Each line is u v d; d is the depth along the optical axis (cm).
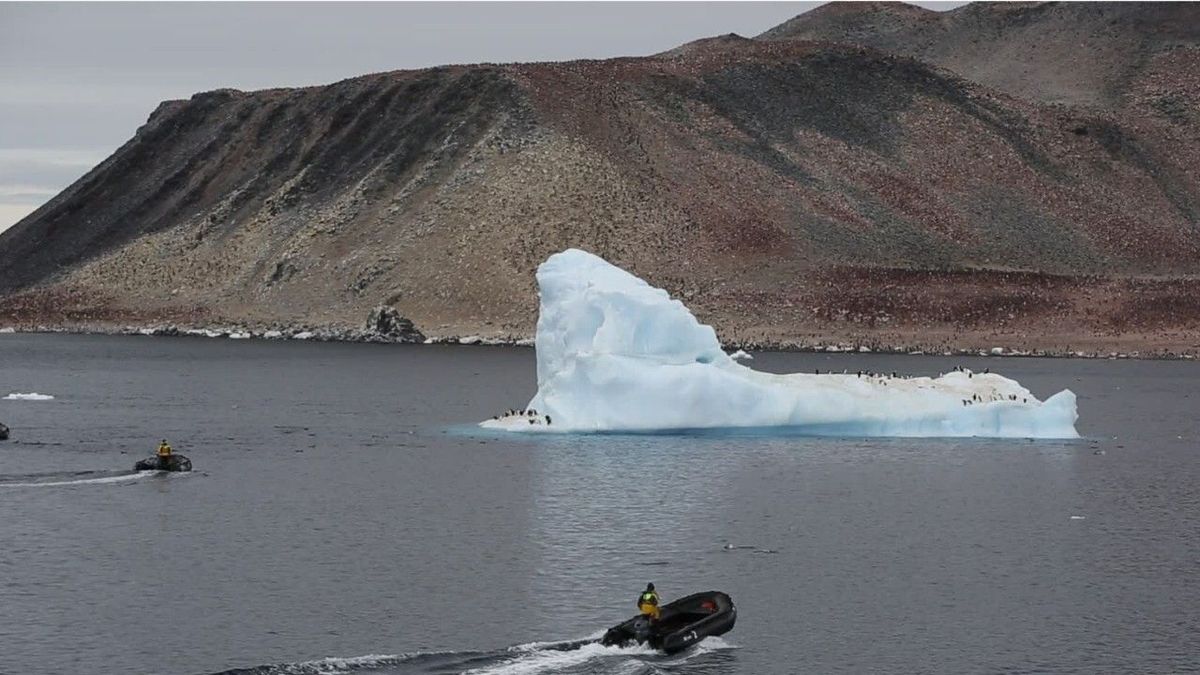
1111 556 6431
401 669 4716
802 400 9306
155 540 6544
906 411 9606
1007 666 4897
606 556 6316
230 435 10312
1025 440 10112
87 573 5922
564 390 9675
